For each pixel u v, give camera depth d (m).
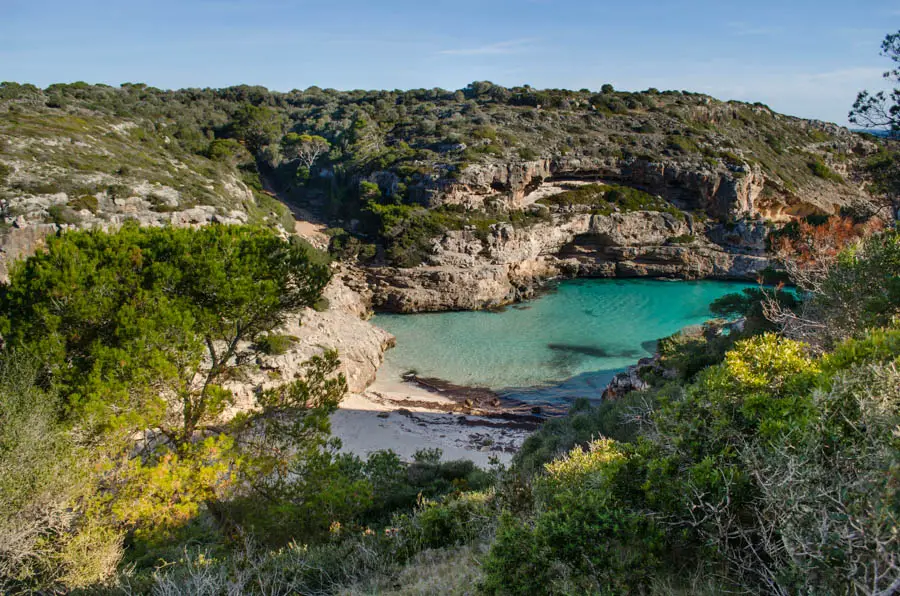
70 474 10.91
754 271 75.00
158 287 14.62
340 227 82.56
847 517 5.05
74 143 62.81
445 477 21.59
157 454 13.23
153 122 93.44
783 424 6.49
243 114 108.00
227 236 16.22
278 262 16.17
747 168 81.75
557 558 6.73
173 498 12.66
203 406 14.25
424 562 10.31
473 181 75.38
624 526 6.77
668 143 88.94
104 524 11.38
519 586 6.66
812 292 19.19
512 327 59.03
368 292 65.62
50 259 14.57
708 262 77.88
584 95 120.44
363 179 83.62
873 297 13.00
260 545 12.59
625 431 18.25
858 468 5.51
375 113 114.50
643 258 79.31
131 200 54.28
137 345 13.09
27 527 10.06
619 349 51.88
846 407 6.28
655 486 7.20
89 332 14.13
